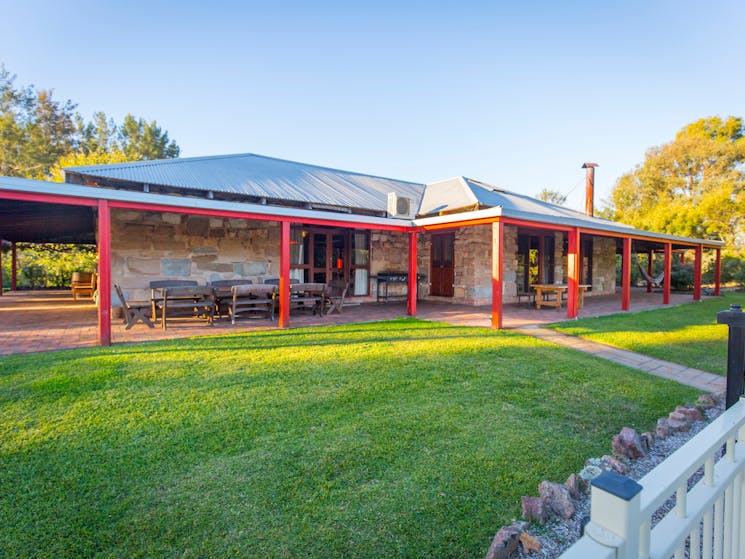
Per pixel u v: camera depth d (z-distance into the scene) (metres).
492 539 2.10
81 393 3.83
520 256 13.27
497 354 5.68
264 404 3.73
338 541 2.06
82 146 27.16
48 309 9.82
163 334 6.69
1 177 4.96
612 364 5.46
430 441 3.11
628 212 28.86
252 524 2.17
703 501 1.43
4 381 4.08
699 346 6.58
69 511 2.23
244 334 6.77
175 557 1.93
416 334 7.00
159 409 3.55
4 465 2.65
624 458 2.96
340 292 11.70
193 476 2.59
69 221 9.23
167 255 8.79
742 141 25.95
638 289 19.75
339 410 3.65
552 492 2.38
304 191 11.12
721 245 15.26
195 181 9.41
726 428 1.62
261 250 10.05
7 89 24.22
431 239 13.20
